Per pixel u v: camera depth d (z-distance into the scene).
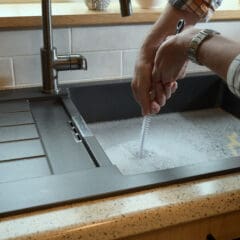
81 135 0.76
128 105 1.09
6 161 0.65
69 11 1.01
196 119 1.13
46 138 0.75
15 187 0.55
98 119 1.08
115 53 1.06
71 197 0.52
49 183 0.56
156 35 0.76
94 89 1.04
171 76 0.68
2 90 0.98
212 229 0.58
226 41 0.55
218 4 0.81
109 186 0.55
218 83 1.15
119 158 0.94
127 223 0.49
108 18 0.99
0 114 0.86
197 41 0.57
